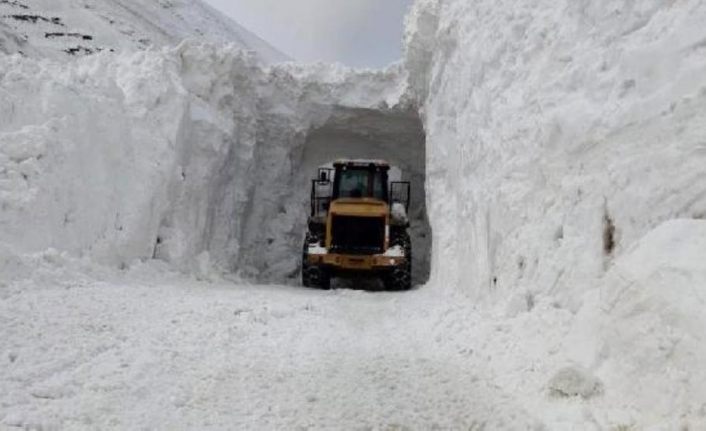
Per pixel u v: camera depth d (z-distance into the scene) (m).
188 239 11.59
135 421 3.59
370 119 16.48
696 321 3.20
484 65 8.10
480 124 7.96
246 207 15.18
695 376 3.07
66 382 4.09
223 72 14.01
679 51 4.31
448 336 5.91
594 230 4.72
